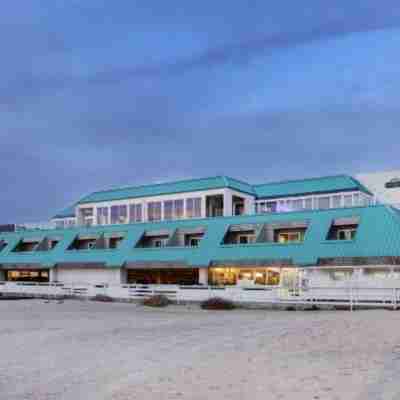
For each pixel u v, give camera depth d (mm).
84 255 43031
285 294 29594
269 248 34750
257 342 13820
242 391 8781
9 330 18656
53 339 16250
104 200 49562
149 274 41188
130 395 8906
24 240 50156
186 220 41594
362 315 20141
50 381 10336
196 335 16125
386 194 45250
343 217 34469
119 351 13586
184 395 8727
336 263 31016
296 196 43719
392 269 29000
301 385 8945
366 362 10570
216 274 37125
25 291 41469
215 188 43500
